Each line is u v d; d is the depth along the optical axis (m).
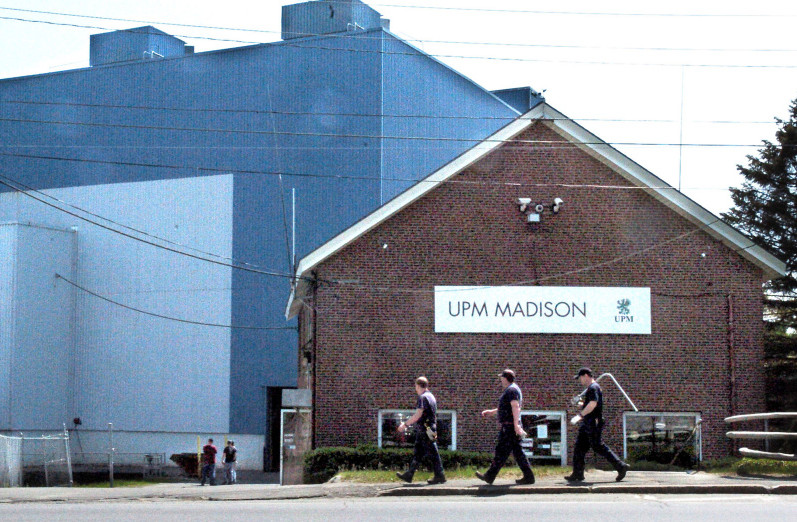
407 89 48.06
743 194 44.53
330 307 26.91
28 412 46.38
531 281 27.05
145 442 47.88
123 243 49.47
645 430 26.61
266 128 48.31
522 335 26.83
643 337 26.89
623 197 27.41
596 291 27.02
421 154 48.38
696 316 27.02
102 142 50.78
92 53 55.69
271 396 47.03
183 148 49.34
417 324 26.86
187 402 47.41
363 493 15.02
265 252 47.22
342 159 47.19
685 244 27.25
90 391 48.88
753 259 27.09
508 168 27.48
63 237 49.31
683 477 16.72
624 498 14.20
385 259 27.09
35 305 47.38
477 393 26.58
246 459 46.16
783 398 37.78
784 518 11.90
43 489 18.62
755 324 27.00
